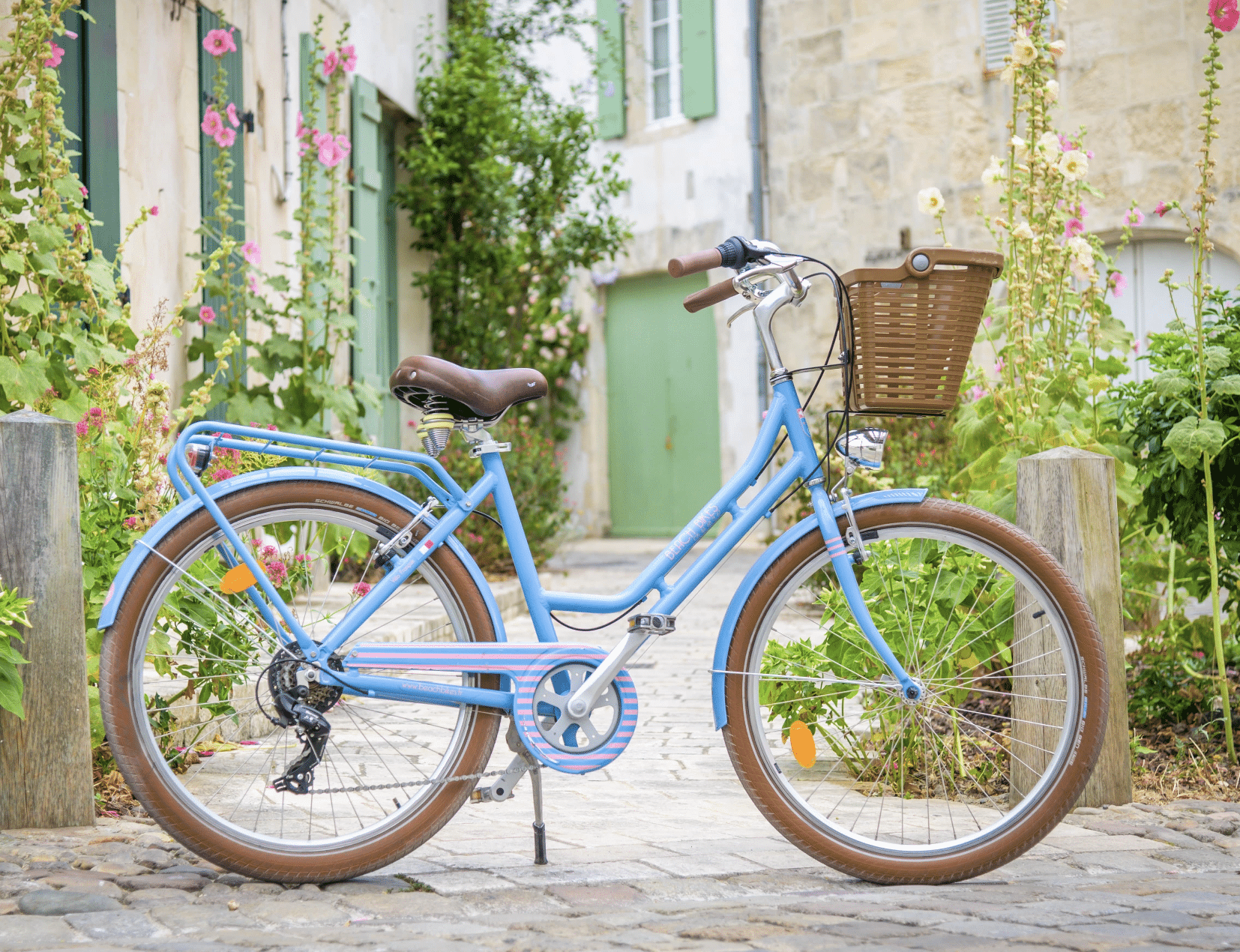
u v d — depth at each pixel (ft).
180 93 18.76
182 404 18.02
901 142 35.58
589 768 7.90
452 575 8.05
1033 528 10.01
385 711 8.90
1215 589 11.63
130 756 7.37
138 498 11.03
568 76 42.63
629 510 43.37
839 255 36.91
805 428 8.43
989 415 13.15
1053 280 12.82
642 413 42.86
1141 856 8.45
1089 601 9.82
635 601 8.16
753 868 8.17
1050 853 8.53
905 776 10.41
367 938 6.51
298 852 7.61
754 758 8.08
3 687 8.36
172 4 18.53
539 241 35.37
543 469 29.94
